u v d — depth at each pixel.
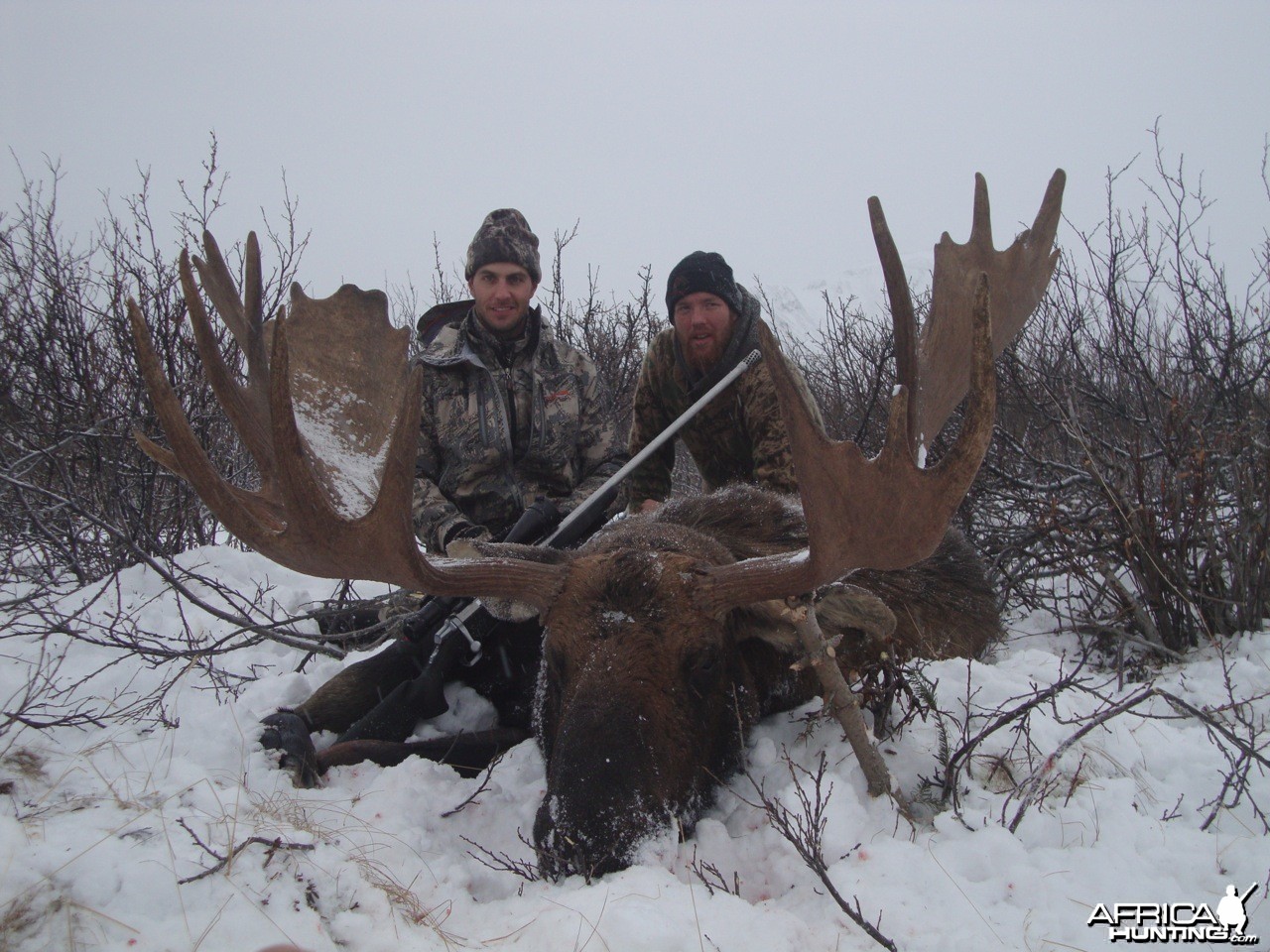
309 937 2.12
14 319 6.11
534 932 2.21
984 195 3.76
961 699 3.42
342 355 3.69
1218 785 2.89
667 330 5.25
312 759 3.34
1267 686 3.53
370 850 2.65
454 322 4.81
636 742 2.67
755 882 2.56
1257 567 4.11
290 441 2.62
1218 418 5.35
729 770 3.06
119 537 4.70
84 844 2.21
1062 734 3.15
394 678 3.92
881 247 2.80
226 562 5.70
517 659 4.01
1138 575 4.25
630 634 2.85
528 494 4.82
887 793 2.79
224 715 3.46
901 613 3.82
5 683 3.74
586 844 2.49
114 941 2.02
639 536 3.36
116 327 5.96
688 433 5.21
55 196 6.70
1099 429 5.62
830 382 8.33
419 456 4.69
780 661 3.37
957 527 5.32
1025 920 2.22
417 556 2.79
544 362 4.88
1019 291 3.80
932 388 3.49
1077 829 2.59
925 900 2.31
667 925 2.13
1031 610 4.83
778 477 4.58
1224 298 5.62
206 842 2.30
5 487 5.30
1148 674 4.00
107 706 3.55
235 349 6.34
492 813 3.08
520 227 4.75
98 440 5.62
